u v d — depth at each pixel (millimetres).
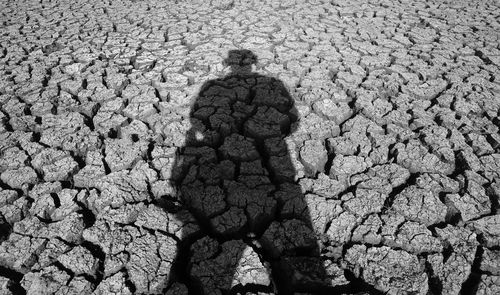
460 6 4930
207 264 1680
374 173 2176
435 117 2699
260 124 2566
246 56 3539
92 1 5207
